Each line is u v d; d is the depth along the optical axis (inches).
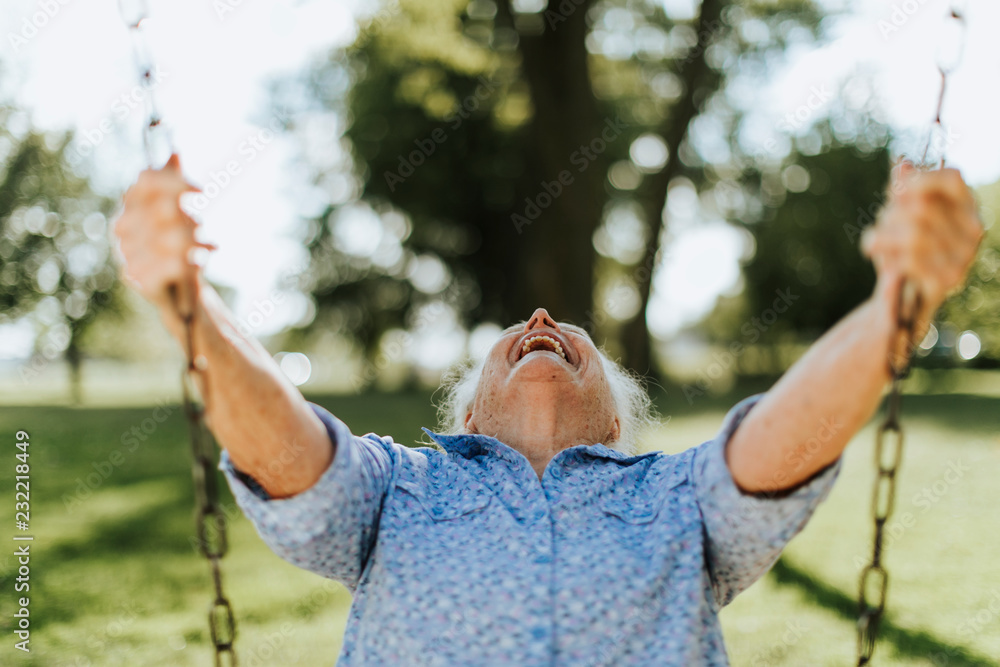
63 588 219.1
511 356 98.9
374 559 75.0
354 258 1142.3
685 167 903.1
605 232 1058.7
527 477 79.8
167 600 208.7
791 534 67.5
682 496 74.4
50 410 855.1
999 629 171.6
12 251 951.6
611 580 70.4
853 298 1163.3
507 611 69.4
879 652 162.6
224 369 61.5
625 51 743.7
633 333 581.9
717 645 70.1
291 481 67.9
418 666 69.3
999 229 629.9
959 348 944.9
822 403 61.4
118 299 1065.5
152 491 369.4
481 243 1097.4
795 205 1118.4
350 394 1181.1
